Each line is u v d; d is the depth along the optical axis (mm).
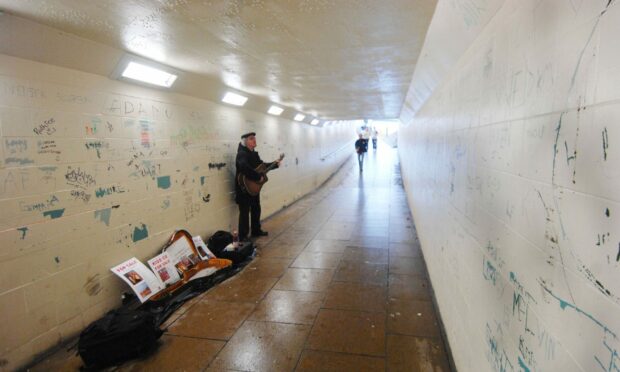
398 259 3877
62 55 2283
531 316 925
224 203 4566
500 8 1189
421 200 4164
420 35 2449
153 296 2840
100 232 2654
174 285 3031
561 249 765
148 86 3164
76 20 2006
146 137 3162
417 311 2730
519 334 1009
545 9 843
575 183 703
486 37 1365
